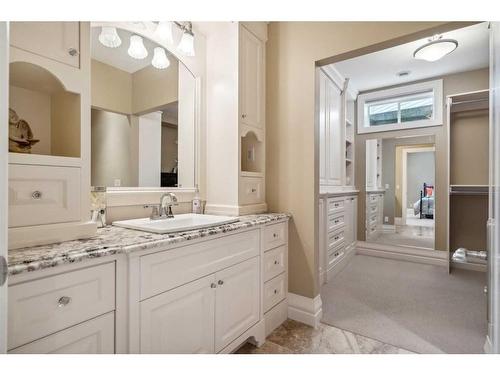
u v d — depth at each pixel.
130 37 1.66
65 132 1.15
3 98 0.59
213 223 1.41
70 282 0.83
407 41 1.65
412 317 2.02
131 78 1.66
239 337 1.51
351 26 1.78
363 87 3.78
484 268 3.12
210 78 2.07
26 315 0.74
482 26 2.30
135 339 0.98
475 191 3.06
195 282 1.23
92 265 0.88
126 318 0.97
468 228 3.20
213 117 2.06
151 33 1.75
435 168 3.42
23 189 0.92
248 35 2.02
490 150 1.20
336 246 3.07
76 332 0.84
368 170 3.90
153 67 1.78
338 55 1.85
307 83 1.99
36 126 1.18
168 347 1.11
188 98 1.98
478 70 3.19
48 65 1.01
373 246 3.81
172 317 1.13
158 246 1.05
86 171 1.10
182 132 1.95
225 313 1.41
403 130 3.65
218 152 2.03
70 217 1.04
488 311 1.47
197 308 1.24
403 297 2.39
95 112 1.49
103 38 1.53
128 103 1.65
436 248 3.39
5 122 0.59
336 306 2.22
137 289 0.99
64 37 1.05
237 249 1.51
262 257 1.72
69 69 1.07
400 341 1.71
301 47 2.01
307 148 1.99
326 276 2.76
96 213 1.37
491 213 1.20
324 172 2.93
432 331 1.82
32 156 0.95
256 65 2.10
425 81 3.48
